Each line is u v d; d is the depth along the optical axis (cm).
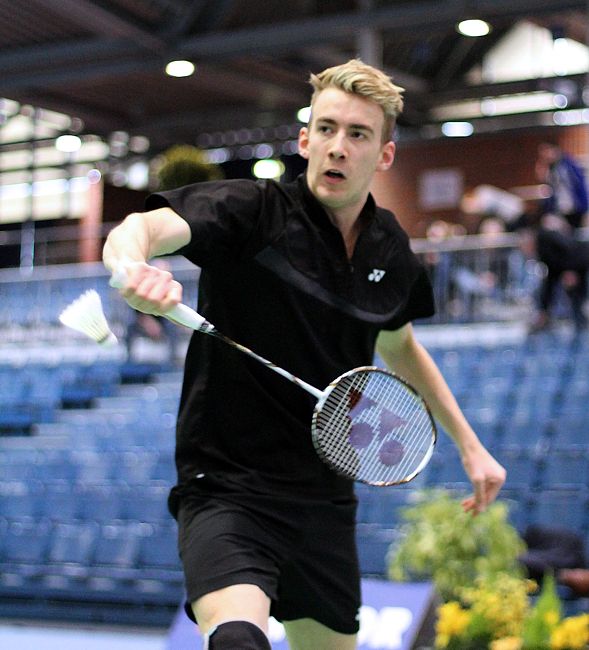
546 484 1197
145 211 335
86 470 1451
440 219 2617
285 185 371
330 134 364
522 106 2527
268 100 2417
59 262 2212
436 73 2478
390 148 384
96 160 2608
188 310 312
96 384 1830
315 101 371
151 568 1234
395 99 370
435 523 828
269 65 2178
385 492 1214
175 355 1894
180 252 342
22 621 1239
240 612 329
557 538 959
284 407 362
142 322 1888
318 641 390
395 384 357
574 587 922
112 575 1234
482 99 2459
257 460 362
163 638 1142
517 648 639
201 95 2377
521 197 2533
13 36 1908
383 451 355
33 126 2638
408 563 849
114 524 1321
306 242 365
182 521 362
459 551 812
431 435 359
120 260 289
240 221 352
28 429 1728
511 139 2559
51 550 1290
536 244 1527
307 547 365
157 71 2109
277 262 360
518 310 1684
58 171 2664
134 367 1853
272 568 351
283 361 363
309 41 1822
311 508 364
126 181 2669
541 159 2520
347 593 380
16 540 1313
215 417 364
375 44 1805
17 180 2717
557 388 1416
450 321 1725
